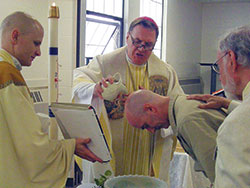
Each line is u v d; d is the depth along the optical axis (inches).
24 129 58.7
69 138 66.3
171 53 289.0
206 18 365.1
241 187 38.6
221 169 40.9
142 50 81.5
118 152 83.4
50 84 74.2
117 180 64.1
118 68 85.7
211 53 365.7
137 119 62.5
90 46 190.4
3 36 63.1
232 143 40.3
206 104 53.8
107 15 195.8
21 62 64.5
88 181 84.7
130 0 211.8
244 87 45.8
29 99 62.1
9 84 59.0
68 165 62.7
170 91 88.4
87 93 78.7
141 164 84.1
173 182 95.1
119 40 210.8
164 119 60.2
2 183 58.9
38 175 59.9
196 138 50.7
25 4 131.6
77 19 167.3
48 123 68.6
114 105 81.2
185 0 313.1
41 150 59.2
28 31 62.6
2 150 58.8
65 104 60.5
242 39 44.6
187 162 92.8
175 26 292.8
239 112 41.3
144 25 80.8
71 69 165.9
